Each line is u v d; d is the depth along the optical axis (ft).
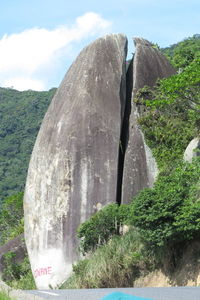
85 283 54.80
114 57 73.05
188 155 63.52
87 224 61.57
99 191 67.46
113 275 54.29
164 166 66.23
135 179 68.18
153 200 50.42
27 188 72.49
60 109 72.08
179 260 50.88
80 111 70.03
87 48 74.69
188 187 52.01
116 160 68.39
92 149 68.44
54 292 38.81
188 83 60.39
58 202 67.97
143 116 70.33
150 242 52.26
